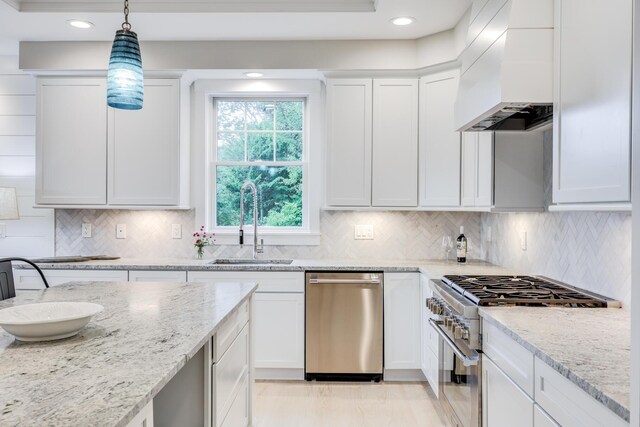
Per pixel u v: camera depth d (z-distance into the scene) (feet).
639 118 2.70
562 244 8.27
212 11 9.98
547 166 8.90
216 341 5.70
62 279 11.19
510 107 6.70
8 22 10.53
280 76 12.42
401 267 10.94
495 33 6.79
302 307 11.02
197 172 12.96
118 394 3.31
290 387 10.83
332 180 11.84
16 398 3.23
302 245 12.98
